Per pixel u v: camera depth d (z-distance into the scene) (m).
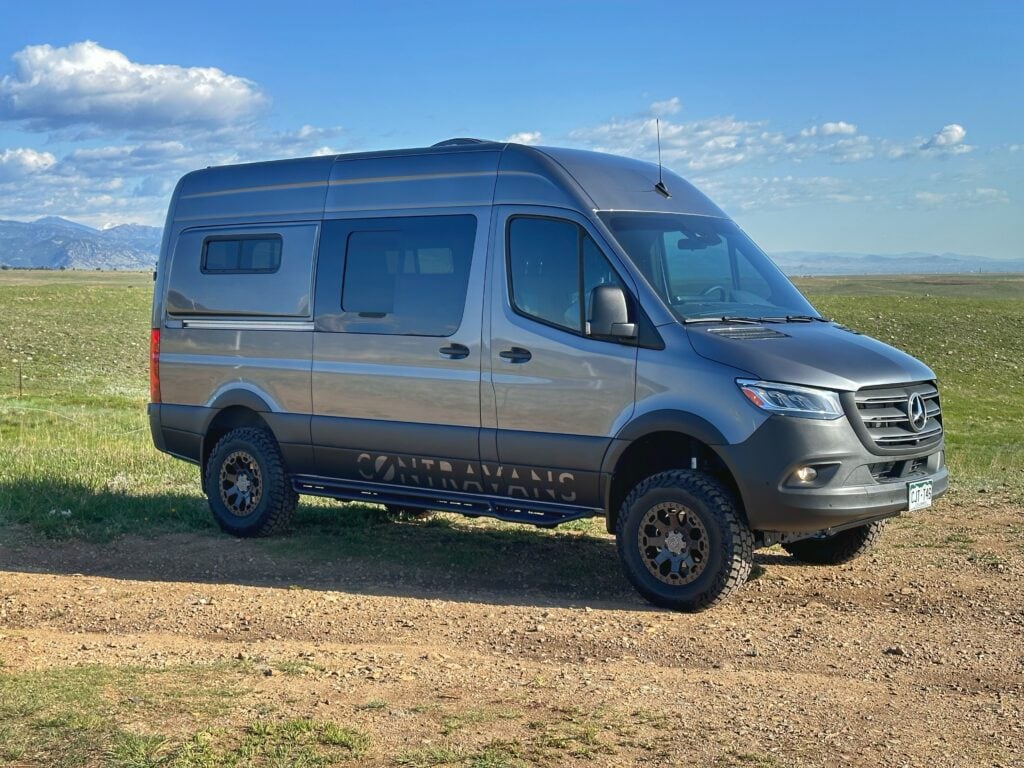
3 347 38.97
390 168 8.64
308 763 4.10
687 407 7.00
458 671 5.64
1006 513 10.55
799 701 5.16
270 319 9.20
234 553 8.90
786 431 6.73
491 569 8.36
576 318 7.52
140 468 12.51
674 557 7.11
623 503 7.32
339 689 5.18
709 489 6.95
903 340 57.38
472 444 7.98
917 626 6.68
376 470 8.62
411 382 8.28
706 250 7.97
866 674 5.72
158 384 10.02
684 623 6.80
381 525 10.02
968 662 5.93
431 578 8.09
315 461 8.98
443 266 8.19
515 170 7.96
